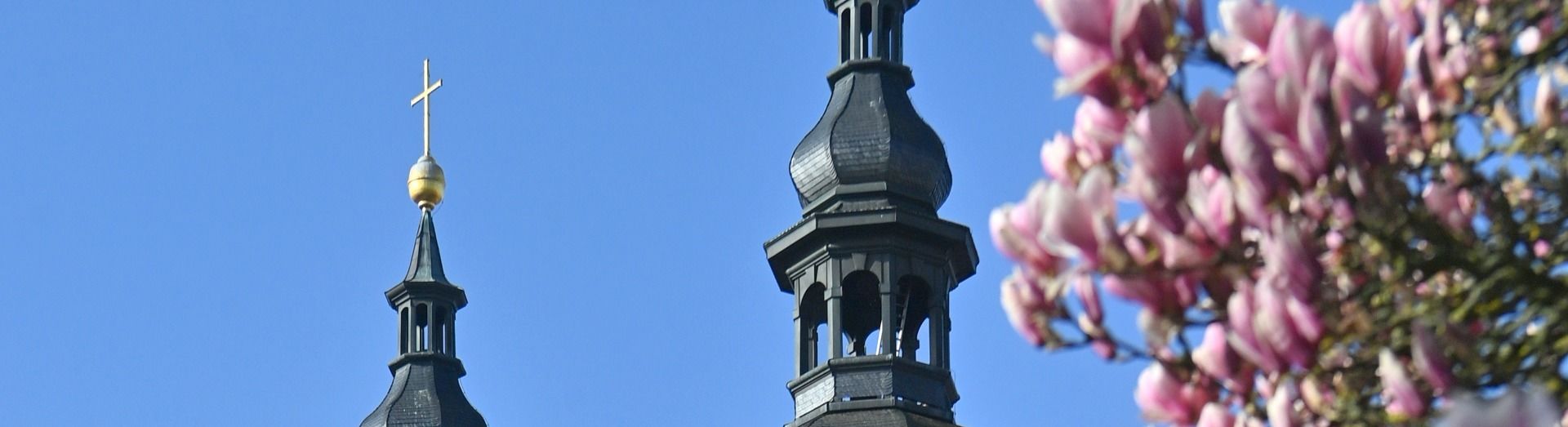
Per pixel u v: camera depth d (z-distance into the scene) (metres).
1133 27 10.47
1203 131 10.41
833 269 55.84
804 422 54.84
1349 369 10.90
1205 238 10.55
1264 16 10.74
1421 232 10.75
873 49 59.28
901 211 55.94
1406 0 10.75
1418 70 10.72
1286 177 10.33
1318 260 10.35
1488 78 10.91
